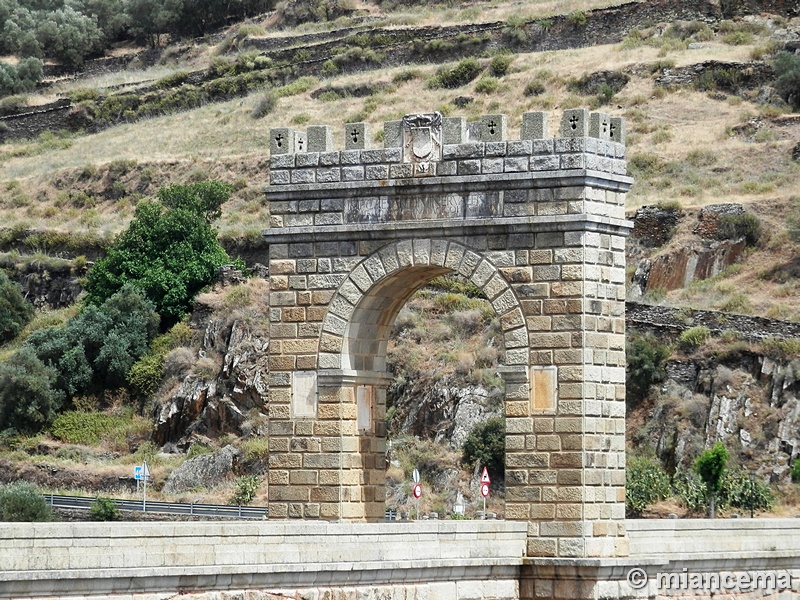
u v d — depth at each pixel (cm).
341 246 6806
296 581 5341
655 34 19088
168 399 13850
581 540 6388
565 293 6488
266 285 14662
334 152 6825
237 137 19412
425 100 18912
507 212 6575
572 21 19700
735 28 18800
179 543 5078
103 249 16950
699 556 6788
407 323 13562
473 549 6166
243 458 12794
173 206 16412
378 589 5662
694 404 12000
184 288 15100
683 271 14188
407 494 11769
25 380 14075
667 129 16838
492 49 19950
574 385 6450
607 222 6544
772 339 12294
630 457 11831
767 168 15675
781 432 11681
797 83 16962
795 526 7400
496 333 13262
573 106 17662
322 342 6806
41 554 4672
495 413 12362
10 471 13162
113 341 14500
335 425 6769
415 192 6700
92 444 13888
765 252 14112
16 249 17350
